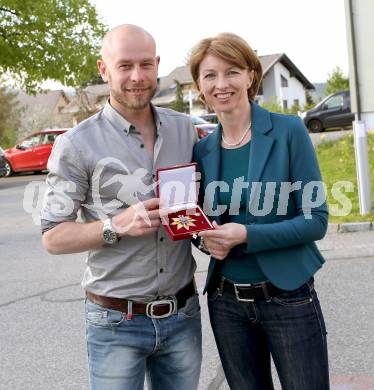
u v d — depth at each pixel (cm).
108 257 249
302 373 244
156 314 250
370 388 367
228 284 253
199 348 267
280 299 244
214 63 248
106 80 252
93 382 254
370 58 827
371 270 611
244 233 234
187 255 261
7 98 4956
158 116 256
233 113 252
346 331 454
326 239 768
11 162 2220
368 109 835
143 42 242
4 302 601
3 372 429
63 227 242
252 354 258
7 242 938
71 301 587
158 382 269
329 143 1666
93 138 248
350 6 828
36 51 2348
